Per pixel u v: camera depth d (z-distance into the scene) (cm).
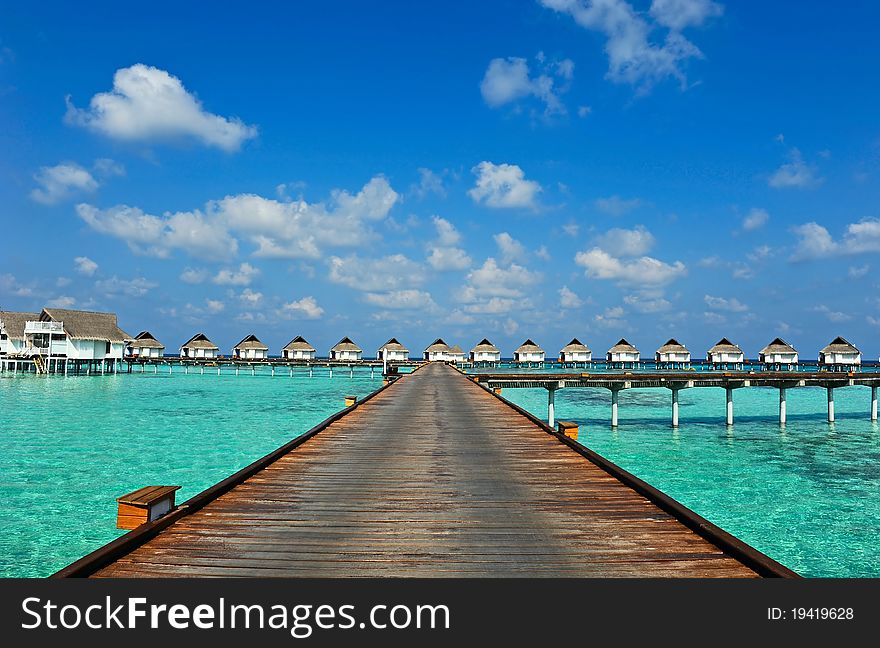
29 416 3225
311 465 923
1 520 1320
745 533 1305
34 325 6341
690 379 3180
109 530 1255
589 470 892
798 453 2327
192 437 2567
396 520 623
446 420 1528
